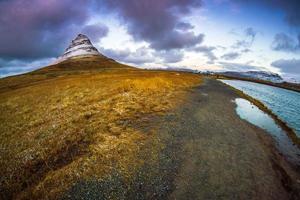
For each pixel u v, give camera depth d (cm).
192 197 1069
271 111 3222
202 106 2958
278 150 1714
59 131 1931
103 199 1044
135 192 1089
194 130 1945
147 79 5100
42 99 3444
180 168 1304
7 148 1711
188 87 5006
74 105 2830
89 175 1217
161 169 1283
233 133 1966
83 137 1750
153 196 1066
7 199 1142
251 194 1116
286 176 1322
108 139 1659
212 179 1214
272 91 8000
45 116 2469
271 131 2198
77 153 1507
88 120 2150
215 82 8225
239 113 2855
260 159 1498
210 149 1584
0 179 1316
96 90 3759
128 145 1559
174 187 1134
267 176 1292
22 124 2288
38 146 1678
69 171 1261
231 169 1330
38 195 1101
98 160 1364
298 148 1795
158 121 2123
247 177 1259
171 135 1778
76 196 1066
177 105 2845
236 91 5472
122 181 1166
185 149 1551
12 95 4325
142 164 1326
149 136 1731
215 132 1947
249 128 2192
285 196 1132
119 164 1320
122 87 3850
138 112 2414
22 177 1304
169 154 1459
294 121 2786
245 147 1677
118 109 2491
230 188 1148
